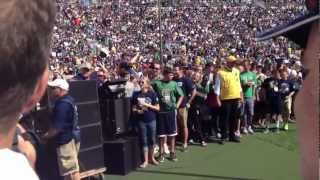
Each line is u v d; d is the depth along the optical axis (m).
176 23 53.03
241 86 15.22
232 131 14.17
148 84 11.48
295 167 11.26
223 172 10.96
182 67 13.96
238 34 49.47
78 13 51.09
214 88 13.87
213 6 54.72
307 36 1.26
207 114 13.87
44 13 1.10
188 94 13.08
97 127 9.96
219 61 15.82
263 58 28.98
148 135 11.44
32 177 1.08
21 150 1.84
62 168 8.34
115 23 52.22
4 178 1.05
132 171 11.07
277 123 15.80
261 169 11.19
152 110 11.42
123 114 11.23
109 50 36.69
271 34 1.33
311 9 1.23
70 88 9.39
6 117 1.10
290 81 15.89
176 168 11.34
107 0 55.31
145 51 38.50
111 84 11.04
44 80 1.17
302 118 1.23
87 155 9.74
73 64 22.70
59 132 8.10
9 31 1.05
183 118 12.91
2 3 1.05
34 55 1.09
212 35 50.78
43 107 8.17
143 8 55.09
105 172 10.89
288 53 24.11
